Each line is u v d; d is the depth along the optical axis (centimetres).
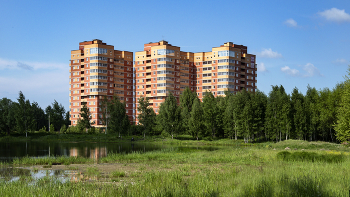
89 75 13962
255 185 1692
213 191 1667
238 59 14762
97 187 2102
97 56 13850
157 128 11856
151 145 8562
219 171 2700
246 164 3597
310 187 1606
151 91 14438
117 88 14438
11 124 12069
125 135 11506
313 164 3038
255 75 15688
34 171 3198
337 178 1945
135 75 15025
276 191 1563
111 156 4584
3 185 2138
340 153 4362
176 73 14525
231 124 10544
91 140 10544
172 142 9675
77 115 14488
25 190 1892
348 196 1457
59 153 5859
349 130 4869
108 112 12706
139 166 3491
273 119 9762
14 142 9594
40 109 18188
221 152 5134
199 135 10575
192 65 15125
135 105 14938
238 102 10619
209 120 11044
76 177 2764
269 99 10812
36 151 6297
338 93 8606
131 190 1819
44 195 1750
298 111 9600
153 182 2084
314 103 10088
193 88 15112
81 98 14475
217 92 14462
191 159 4138
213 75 14688
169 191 1719
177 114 10862
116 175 2806
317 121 9494
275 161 3578
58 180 2392
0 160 4512
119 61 14562
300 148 6850
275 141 10044
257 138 10806
